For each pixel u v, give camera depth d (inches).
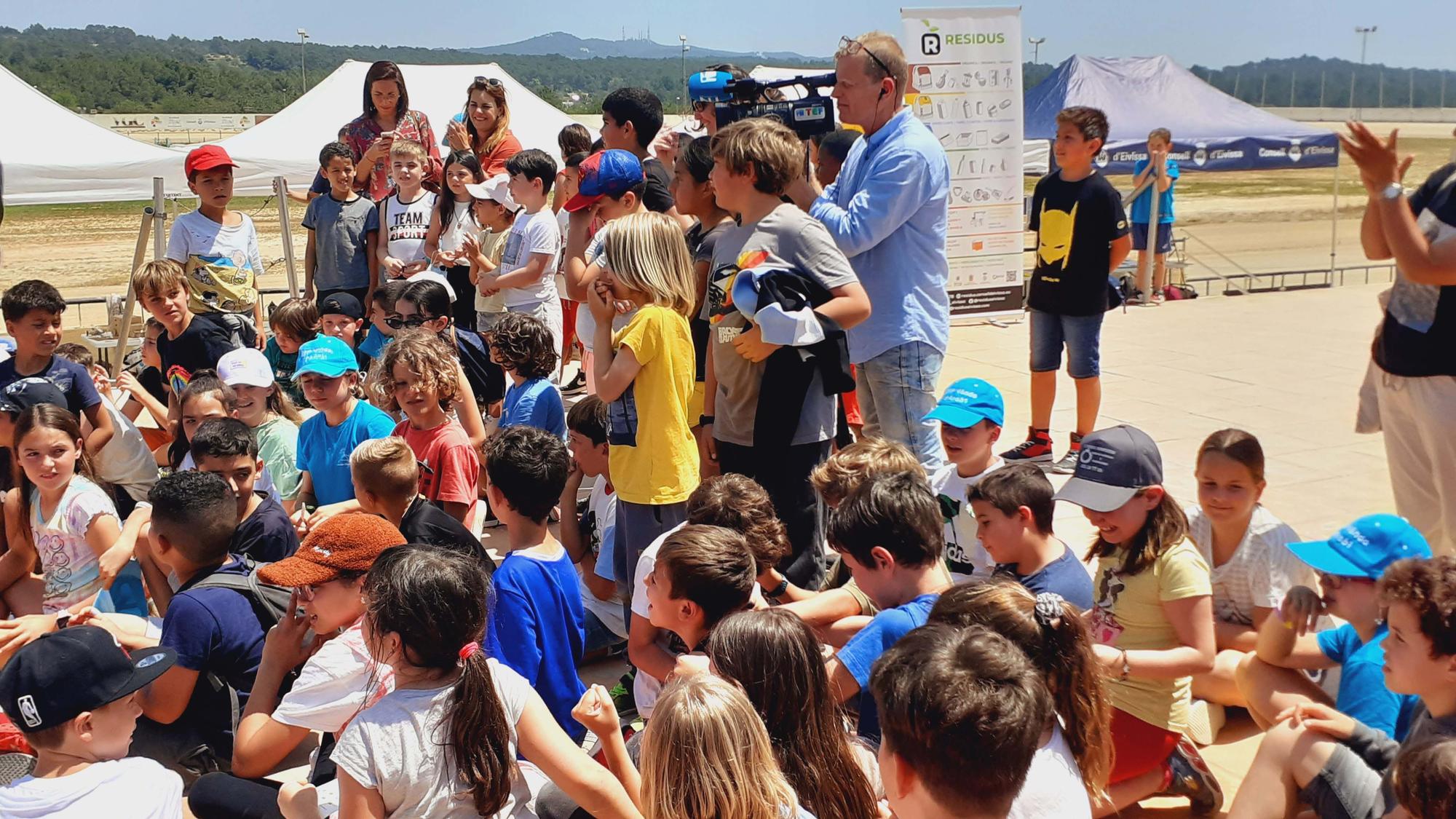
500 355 214.8
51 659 108.3
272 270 759.1
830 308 162.4
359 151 375.9
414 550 104.3
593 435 190.2
